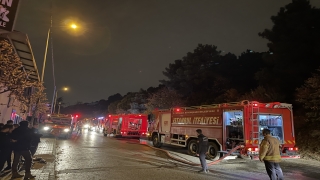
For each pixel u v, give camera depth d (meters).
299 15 18.59
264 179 8.12
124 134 24.83
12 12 6.40
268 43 21.00
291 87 19.48
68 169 8.64
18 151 6.75
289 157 11.02
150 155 13.15
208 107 13.06
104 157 11.56
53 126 20.77
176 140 15.25
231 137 11.78
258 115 10.82
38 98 16.70
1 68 7.56
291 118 11.52
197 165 10.40
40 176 7.25
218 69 33.75
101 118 44.06
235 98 22.80
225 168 10.11
